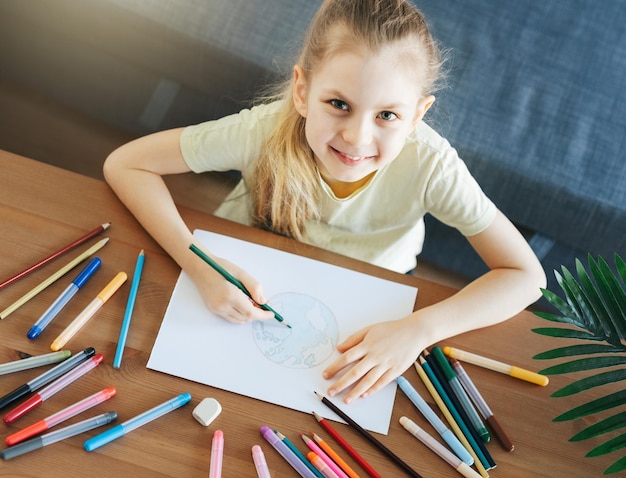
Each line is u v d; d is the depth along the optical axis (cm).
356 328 87
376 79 82
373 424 80
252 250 92
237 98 148
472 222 105
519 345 90
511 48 147
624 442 71
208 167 107
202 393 79
